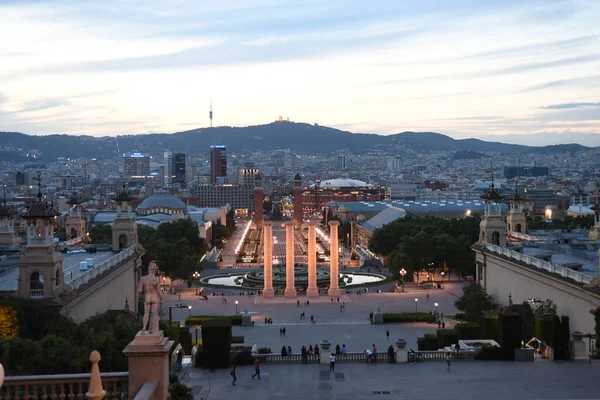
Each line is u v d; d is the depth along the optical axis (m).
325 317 175.88
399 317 165.38
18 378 42.00
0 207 180.75
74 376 42.62
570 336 118.69
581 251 162.88
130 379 45.50
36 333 97.75
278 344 135.75
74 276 134.38
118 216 178.75
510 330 103.62
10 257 151.50
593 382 88.12
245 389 87.56
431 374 94.06
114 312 129.62
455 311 182.38
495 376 92.06
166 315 177.62
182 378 91.31
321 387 88.25
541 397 81.44
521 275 151.62
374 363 102.06
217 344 99.38
